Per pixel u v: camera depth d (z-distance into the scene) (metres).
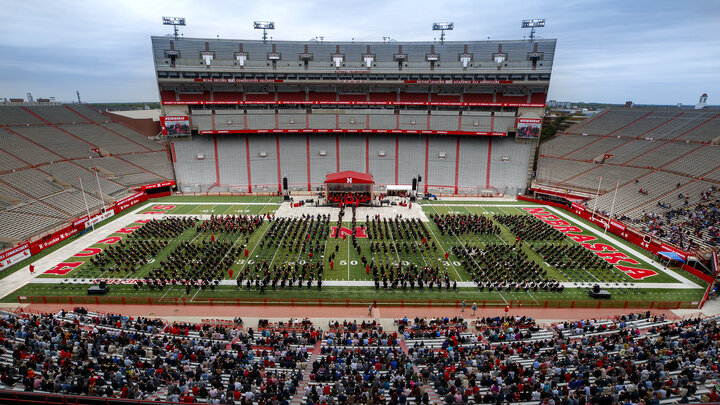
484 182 76.00
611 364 21.31
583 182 69.00
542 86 74.75
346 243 46.19
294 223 52.41
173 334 26.69
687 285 37.06
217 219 53.06
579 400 17.23
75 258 41.81
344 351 23.03
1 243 42.19
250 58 75.81
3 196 50.44
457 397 17.78
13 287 35.25
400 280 36.19
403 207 64.75
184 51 73.62
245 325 29.92
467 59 75.50
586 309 33.06
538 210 63.66
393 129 75.88
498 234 49.81
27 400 15.49
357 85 80.25
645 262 42.28
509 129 74.12
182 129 73.06
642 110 91.38
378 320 30.92
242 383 19.23
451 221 53.47
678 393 18.12
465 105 74.69
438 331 28.31
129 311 31.75
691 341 24.23
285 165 77.62
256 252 42.94
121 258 40.53
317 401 17.78
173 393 18.02
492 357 22.41
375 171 78.19
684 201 52.84
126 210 61.38
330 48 77.31
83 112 88.50
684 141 70.19
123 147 79.56
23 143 65.62
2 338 22.66
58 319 27.89
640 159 69.31
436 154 77.75
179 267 38.44
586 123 97.19
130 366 20.22
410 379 19.89
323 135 78.31
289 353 23.05
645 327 28.67
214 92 77.75
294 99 79.94
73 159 67.94
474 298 34.22
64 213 52.62
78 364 20.30
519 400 17.88
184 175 75.00
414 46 76.94
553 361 22.08
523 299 34.06
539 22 72.19
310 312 32.03
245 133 76.06
